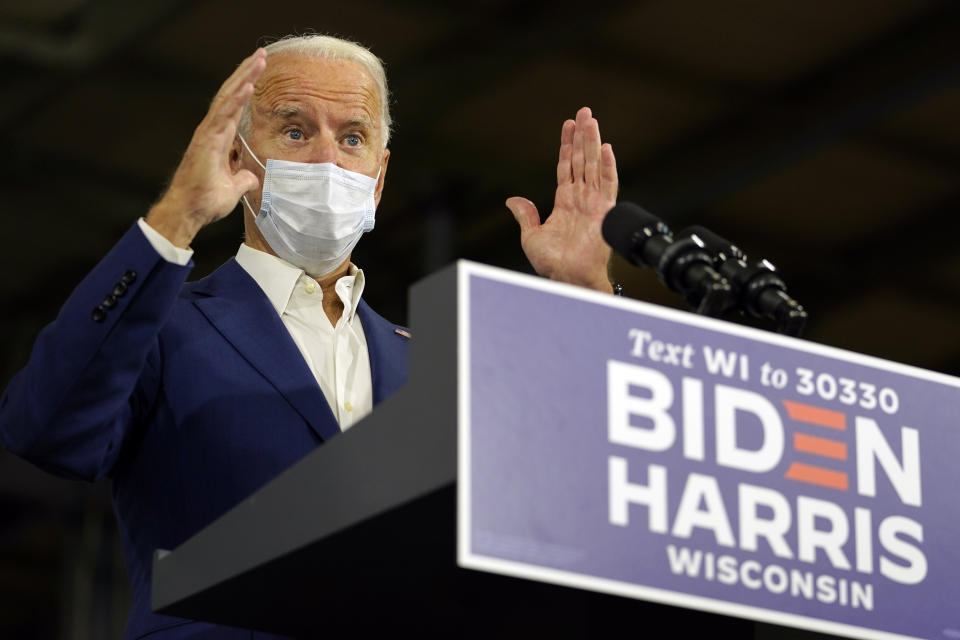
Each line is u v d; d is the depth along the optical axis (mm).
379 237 13805
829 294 14133
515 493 1984
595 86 11789
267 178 3605
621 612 2254
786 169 12383
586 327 2105
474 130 12422
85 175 12750
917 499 2299
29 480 14562
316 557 2223
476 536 1945
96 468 2996
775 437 2199
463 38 11383
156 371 3229
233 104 3020
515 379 2031
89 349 2855
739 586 2107
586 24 10969
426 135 12406
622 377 2107
